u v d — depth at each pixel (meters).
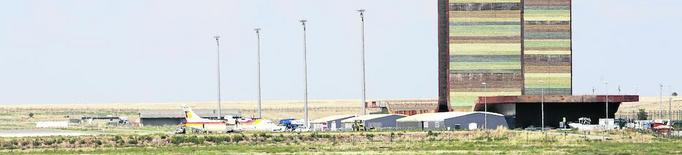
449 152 192.62
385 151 198.88
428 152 193.38
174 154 196.25
